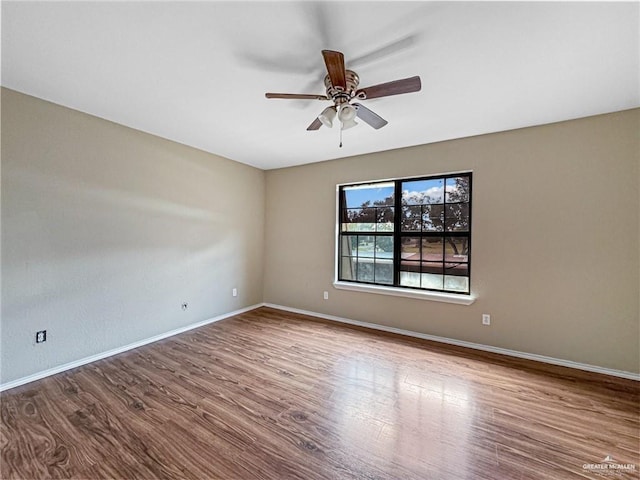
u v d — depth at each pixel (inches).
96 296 109.5
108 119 110.7
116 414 76.8
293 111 102.3
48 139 96.2
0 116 86.7
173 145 135.2
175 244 137.6
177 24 60.6
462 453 64.3
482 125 111.6
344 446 66.1
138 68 77.0
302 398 84.8
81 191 104.7
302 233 174.1
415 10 56.3
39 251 95.1
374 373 100.0
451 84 82.7
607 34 61.6
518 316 113.7
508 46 66.4
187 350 118.9
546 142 108.8
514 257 114.4
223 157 160.6
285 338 132.6
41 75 80.5
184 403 82.0
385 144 135.5
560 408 80.5
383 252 149.4
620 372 97.8
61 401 82.5
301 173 174.7
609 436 69.8
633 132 95.9
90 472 58.7
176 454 63.5
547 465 61.1
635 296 95.9
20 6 55.2
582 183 103.0
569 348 105.3
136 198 121.6
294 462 61.6
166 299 134.0
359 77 79.8
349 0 53.8
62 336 100.6
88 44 67.2
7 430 70.2
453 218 130.5
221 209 160.2
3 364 88.1
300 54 70.7
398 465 60.9
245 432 70.4
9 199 88.9
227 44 67.1
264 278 191.8
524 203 112.6
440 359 111.1
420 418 76.1
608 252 99.4
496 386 91.7
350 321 155.6
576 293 104.2
